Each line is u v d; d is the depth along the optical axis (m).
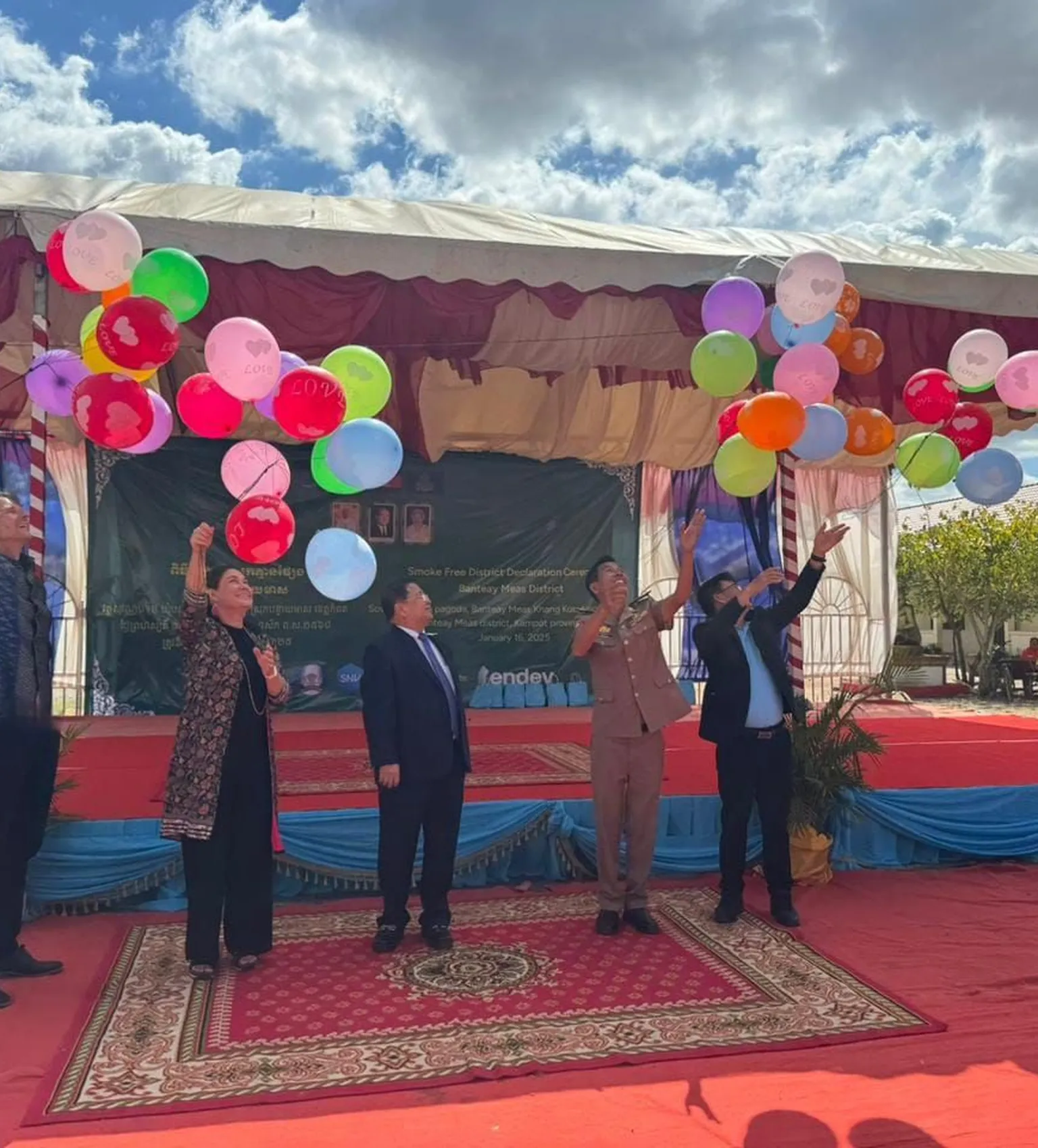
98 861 4.29
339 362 3.93
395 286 4.80
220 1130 2.51
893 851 5.20
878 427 4.51
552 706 10.36
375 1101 2.67
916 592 15.80
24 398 7.12
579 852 4.91
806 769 4.88
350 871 4.60
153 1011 3.26
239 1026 3.14
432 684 3.88
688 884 4.83
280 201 5.29
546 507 10.48
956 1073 2.87
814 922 4.29
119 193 4.99
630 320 5.19
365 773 6.03
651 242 5.26
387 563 10.12
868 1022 3.20
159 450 9.48
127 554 9.43
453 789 3.92
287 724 8.90
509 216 5.58
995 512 15.59
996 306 5.03
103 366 3.86
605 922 4.07
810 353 4.07
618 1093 2.72
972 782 5.77
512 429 9.55
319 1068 2.85
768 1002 3.36
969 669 15.45
